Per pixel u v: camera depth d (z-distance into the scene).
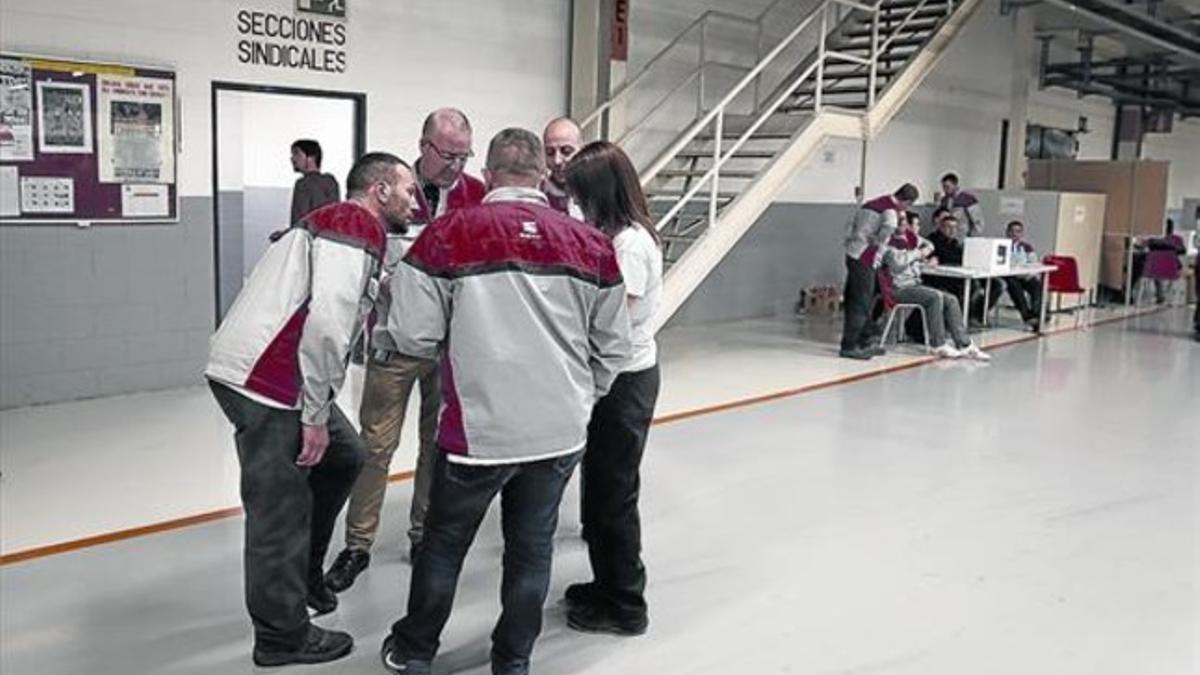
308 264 2.67
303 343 2.60
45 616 3.13
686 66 9.62
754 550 3.93
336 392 2.72
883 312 9.36
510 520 2.68
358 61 7.09
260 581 2.79
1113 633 3.29
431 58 7.52
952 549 4.01
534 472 2.59
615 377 2.76
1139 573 3.81
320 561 3.18
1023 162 14.10
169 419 5.62
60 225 5.82
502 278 2.48
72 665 2.84
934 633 3.25
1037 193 11.45
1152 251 12.96
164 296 6.33
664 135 9.52
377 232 2.71
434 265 2.49
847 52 9.98
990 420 6.30
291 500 2.78
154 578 3.45
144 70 6.04
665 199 8.73
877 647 3.14
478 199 3.61
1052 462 5.36
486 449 2.50
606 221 2.96
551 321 2.52
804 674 2.95
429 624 2.73
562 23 8.45
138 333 6.24
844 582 3.64
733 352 8.56
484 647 3.06
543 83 8.38
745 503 4.50
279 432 2.72
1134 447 5.73
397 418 3.47
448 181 3.43
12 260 5.66
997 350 9.14
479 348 2.47
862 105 9.12
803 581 3.64
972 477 5.03
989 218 11.80
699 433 5.73
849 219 11.91
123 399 6.10
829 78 9.49
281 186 8.93
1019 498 4.70
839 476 4.96
